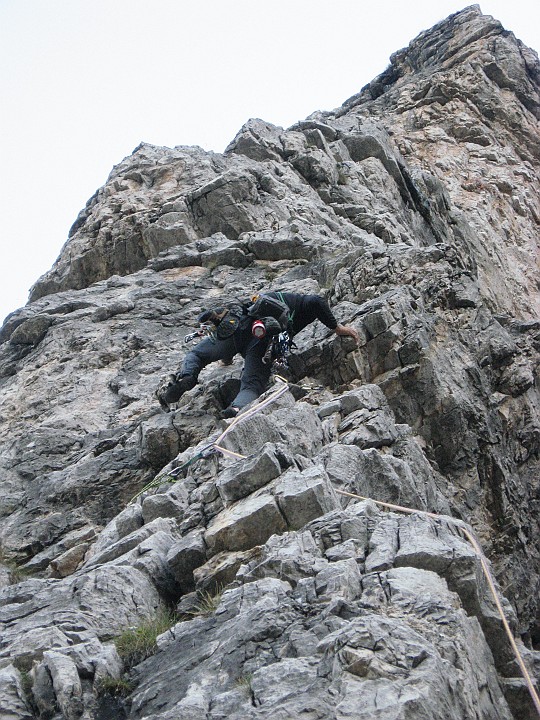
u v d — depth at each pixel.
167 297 16.41
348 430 9.96
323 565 6.36
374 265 14.14
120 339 15.14
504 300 27.67
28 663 5.91
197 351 11.84
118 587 6.88
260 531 7.29
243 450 9.00
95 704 5.54
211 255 17.61
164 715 5.00
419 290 13.61
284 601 5.91
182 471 9.55
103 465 11.62
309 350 11.91
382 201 23.55
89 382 14.23
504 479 11.61
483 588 6.43
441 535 6.85
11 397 14.34
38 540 10.77
